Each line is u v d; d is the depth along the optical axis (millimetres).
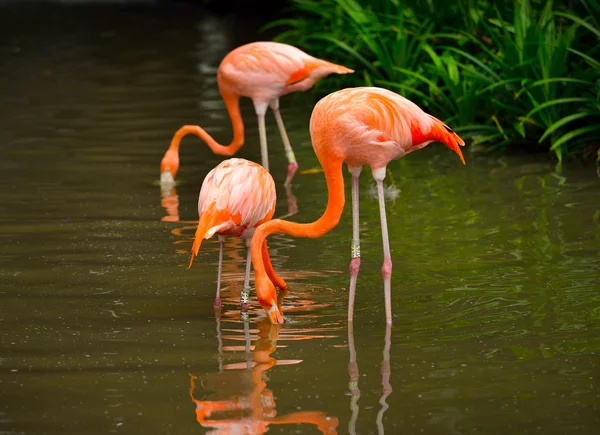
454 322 7949
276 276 8898
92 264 9867
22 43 29891
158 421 6195
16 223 11531
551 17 15234
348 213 11891
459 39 17500
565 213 11219
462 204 11961
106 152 15711
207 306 8602
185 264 9891
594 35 15789
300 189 13305
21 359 7312
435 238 10508
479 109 16453
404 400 6449
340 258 9992
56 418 6262
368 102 7906
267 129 17516
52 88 22047
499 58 15906
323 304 8555
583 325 7742
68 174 14211
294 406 6395
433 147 15898
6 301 8703
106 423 6176
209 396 6582
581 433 5906
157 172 14398
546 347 7316
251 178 8453
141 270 9680
